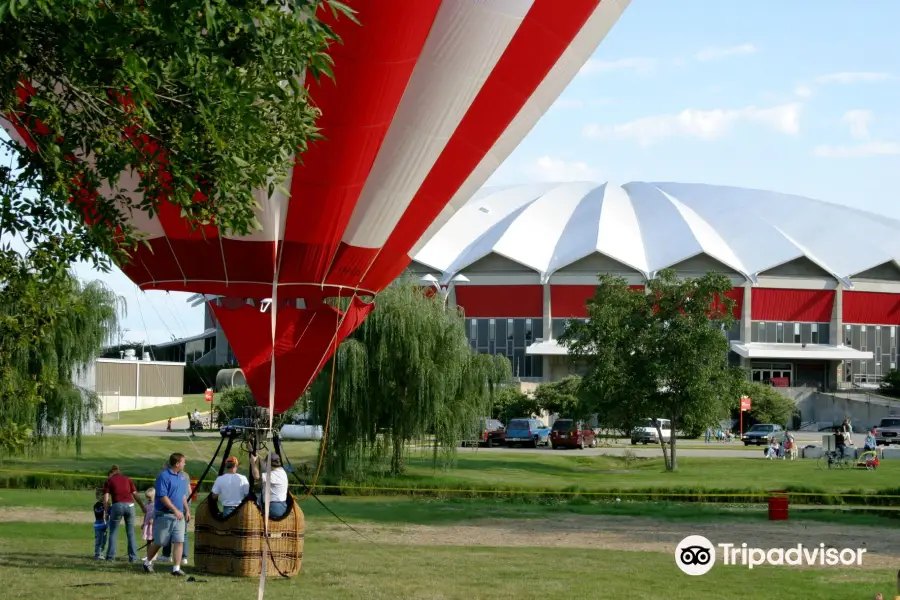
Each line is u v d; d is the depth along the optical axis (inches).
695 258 3420.3
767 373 3526.1
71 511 924.6
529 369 3437.5
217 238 592.4
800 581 588.4
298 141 387.5
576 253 3400.6
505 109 627.8
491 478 1393.9
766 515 1002.1
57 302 466.9
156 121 386.3
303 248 609.6
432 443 1403.8
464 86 596.4
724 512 1030.4
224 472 581.6
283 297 628.4
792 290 3469.5
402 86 561.0
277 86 362.3
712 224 3764.8
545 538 813.9
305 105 384.8
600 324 1658.5
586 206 3801.7
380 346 1316.4
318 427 1476.4
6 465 1322.6
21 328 452.4
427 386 1327.5
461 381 1406.3
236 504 558.9
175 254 601.6
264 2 355.9
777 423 2829.7
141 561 601.6
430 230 685.9
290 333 650.8
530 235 3577.8
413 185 623.5
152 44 334.0
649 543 788.0
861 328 3565.5
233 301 650.8
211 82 357.1
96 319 1387.8
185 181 386.0
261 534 550.6
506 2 575.8
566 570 612.4
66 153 393.4
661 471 1603.1
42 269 423.8
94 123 393.1
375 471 1378.0
